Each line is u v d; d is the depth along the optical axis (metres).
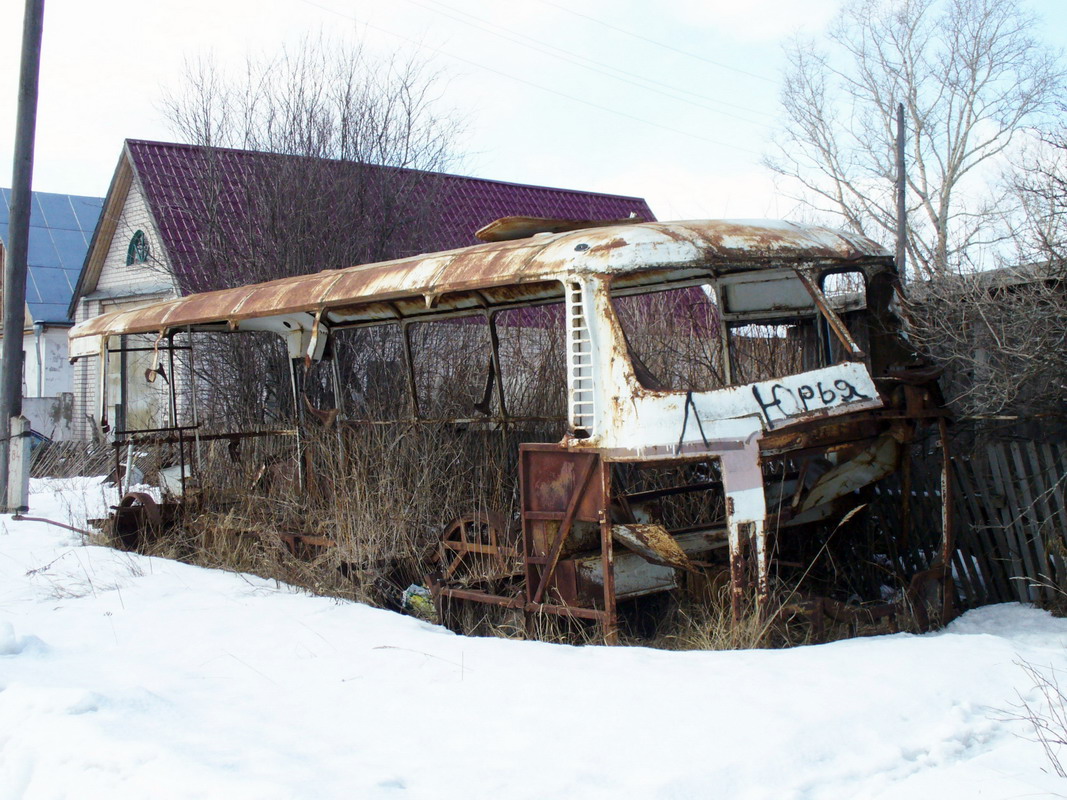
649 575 5.96
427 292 6.29
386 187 13.21
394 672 4.93
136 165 14.73
